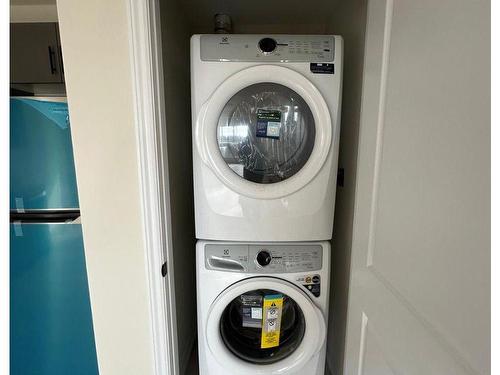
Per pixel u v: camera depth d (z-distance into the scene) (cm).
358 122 125
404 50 65
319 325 119
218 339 121
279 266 117
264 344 126
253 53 107
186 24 171
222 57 107
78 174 100
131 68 93
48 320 155
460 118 47
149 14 92
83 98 96
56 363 159
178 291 152
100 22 92
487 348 42
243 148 116
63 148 144
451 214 49
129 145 98
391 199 72
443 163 52
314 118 110
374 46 81
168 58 137
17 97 140
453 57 49
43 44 153
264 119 114
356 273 94
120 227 103
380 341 76
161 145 101
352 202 130
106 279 106
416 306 60
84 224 103
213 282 118
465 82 46
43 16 181
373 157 82
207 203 114
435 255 54
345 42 145
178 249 152
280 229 115
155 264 104
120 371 113
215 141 110
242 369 121
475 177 44
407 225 64
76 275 151
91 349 158
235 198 113
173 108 144
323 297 120
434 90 54
